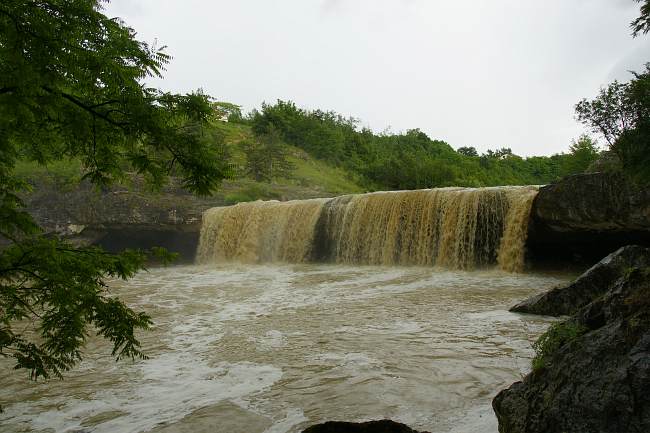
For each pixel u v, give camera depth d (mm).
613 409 2684
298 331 8273
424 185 64250
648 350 2713
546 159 109625
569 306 8625
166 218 27594
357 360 6250
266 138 55844
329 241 24266
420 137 112562
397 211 21328
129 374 5930
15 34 2641
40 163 3998
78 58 2920
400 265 20703
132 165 3816
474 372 5520
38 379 5770
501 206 18266
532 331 7547
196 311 10688
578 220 15422
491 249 18766
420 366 5844
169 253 4043
